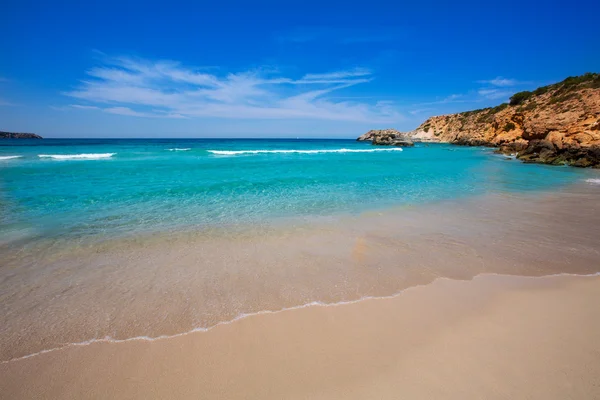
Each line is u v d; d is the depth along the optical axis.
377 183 15.75
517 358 3.34
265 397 2.85
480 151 47.25
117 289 4.96
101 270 5.64
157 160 27.53
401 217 9.32
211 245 6.92
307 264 5.96
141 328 3.94
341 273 5.58
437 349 3.51
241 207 10.38
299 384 3.00
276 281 5.26
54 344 3.62
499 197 12.43
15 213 9.22
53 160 25.83
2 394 2.89
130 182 15.01
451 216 9.51
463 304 4.52
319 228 8.17
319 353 3.45
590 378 3.04
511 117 53.09
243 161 27.88
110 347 3.57
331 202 11.23
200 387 2.97
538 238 7.57
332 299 4.66
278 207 10.43
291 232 7.84
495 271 5.71
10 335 3.79
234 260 6.13
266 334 3.80
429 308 4.41
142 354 3.44
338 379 3.07
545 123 32.38
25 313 4.27
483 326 3.96
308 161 28.75
